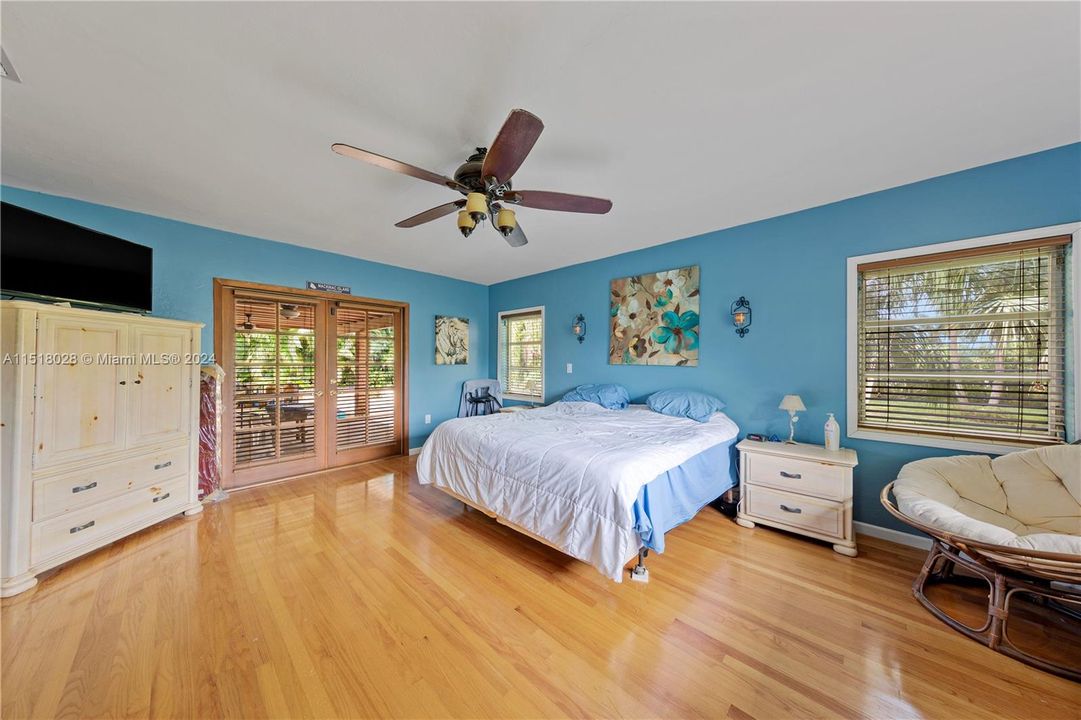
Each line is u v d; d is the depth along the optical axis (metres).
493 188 1.75
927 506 1.68
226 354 3.27
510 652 1.50
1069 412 1.98
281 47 1.33
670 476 2.13
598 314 4.11
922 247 2.33
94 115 1.69
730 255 3.15
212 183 2.34
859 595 1.85
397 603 1.79
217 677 1.36
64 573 2.00
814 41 1.30
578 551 1.88
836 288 2.64
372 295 4.19
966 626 1.60
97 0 1.13
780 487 2.49
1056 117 1.71
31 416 1.91
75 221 2.56
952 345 2.29
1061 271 2.01
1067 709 1.25
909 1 1.15
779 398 2.91
